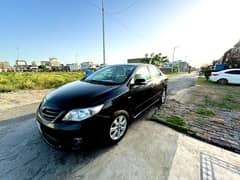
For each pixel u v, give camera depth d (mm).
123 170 1902
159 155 2207
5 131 2873
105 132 2201
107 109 2201
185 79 15828
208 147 2447
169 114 3902
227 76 10625
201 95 6527
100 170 1896
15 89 7152
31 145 2410
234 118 3662
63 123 1921
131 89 2758
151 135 2795
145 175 1828
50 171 1868
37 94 6355
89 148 2320
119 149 2330
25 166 1949
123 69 3234
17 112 3967
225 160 2139
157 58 37094
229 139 2672
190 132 2898
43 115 2125
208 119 3576
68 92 2363
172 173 1865
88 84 2779
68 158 2105
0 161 2037
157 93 4117
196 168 1958
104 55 14359
